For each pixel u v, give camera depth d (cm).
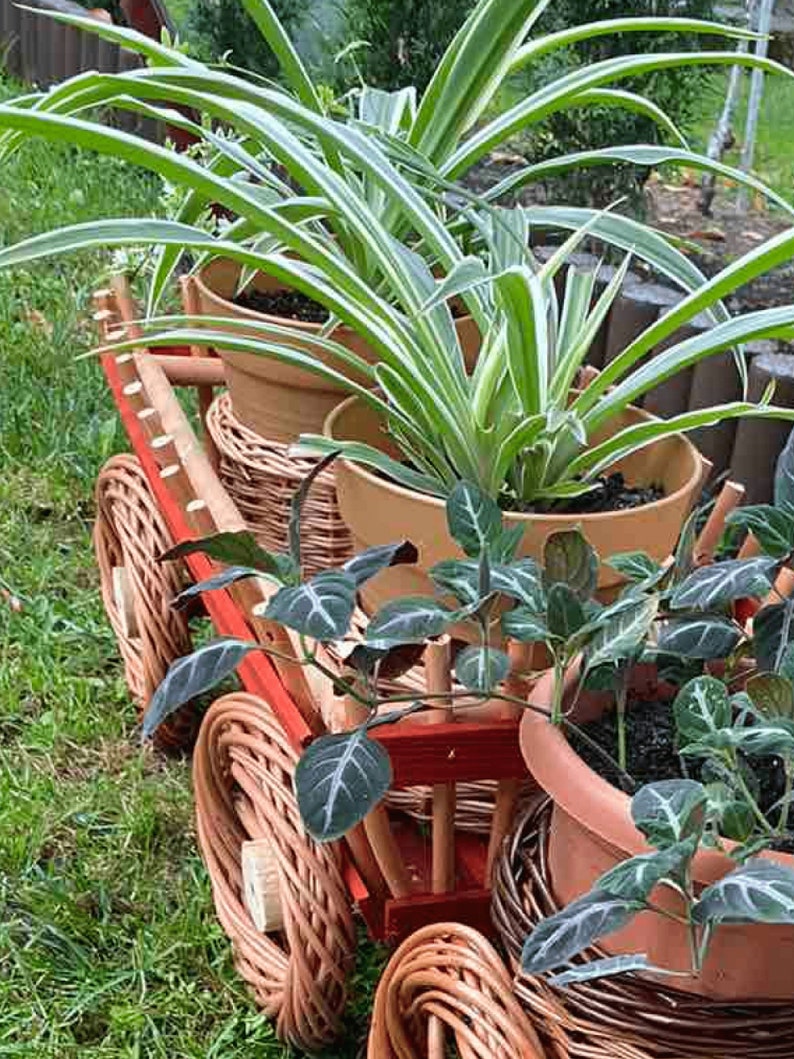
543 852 103
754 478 216
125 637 185
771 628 98
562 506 127
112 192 371
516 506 125
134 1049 135
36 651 196
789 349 227
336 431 132
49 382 277
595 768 100
